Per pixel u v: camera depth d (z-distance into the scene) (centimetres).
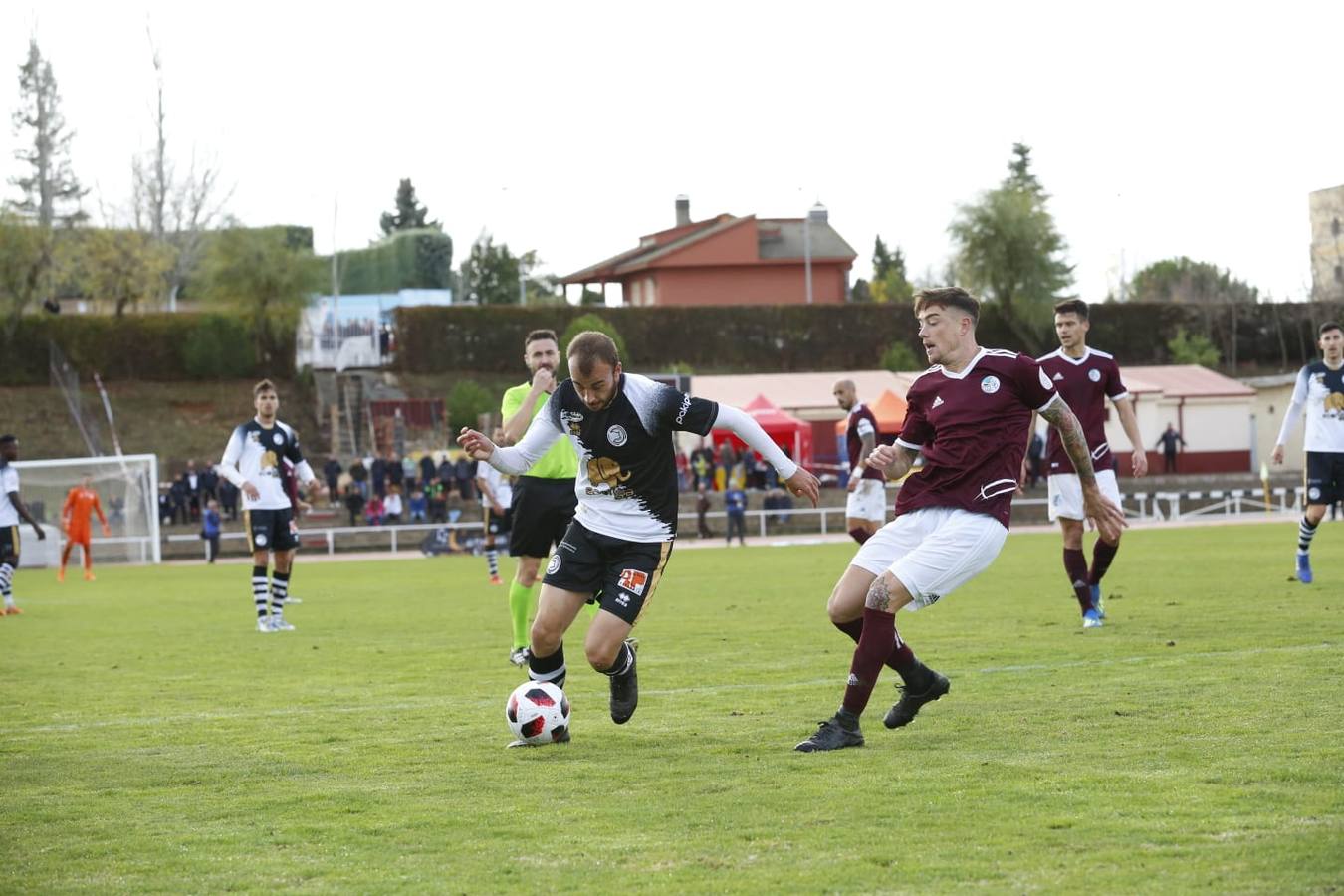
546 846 582
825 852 557
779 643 1349
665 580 2380
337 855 580
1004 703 908
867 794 654
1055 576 2127
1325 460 1720
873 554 817
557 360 1184
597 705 980
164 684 1182
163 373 6812
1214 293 8844
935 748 766
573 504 1224
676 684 1077
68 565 4253
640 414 802
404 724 926
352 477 5078
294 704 1037
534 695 825
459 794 690
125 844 608
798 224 8794
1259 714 822
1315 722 790
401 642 1501
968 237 7556
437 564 3522
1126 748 739
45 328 6725
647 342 7331
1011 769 697
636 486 816
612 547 824
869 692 779
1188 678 983
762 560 3033
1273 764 682
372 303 8800
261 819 649
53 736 910
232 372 6825
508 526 1797
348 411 6512
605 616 807
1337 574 1878
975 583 1995
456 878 539
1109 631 1307
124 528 4356
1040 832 573
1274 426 6788
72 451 6184
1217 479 5816
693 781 703
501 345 7231
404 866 559
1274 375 7569
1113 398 1394
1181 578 1931
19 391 6612
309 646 1485
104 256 7056
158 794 712
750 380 6469
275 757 812
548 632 835
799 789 671
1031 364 805
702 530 4597
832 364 7462
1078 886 499
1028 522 5034
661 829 604
